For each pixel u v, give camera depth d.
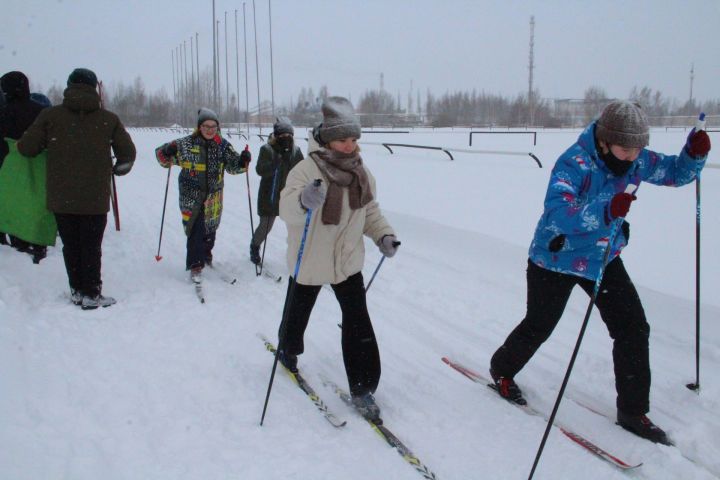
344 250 3.00
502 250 5.91
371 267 5.86
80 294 4.55
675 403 3.24
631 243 5.62
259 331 4.20
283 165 5.56
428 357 3.87
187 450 2.70
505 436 2.95
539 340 3.09
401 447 2.79
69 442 2.61
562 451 2.82
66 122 4.25
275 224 8.00
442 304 4.80
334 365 3.70
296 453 2.73
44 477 2.31
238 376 3.48
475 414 3.15
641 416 2.93
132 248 6.46
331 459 2.69
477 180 9.80
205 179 5.04
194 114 44.28
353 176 2.90
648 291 4.48
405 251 6.36
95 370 3.44
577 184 2.67
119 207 9.12
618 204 2.33
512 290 5.08
